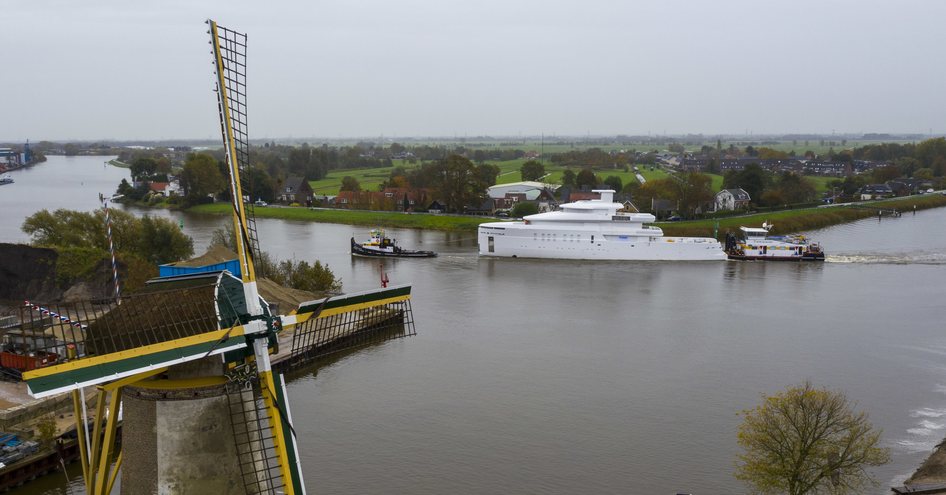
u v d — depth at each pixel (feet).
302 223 533.14
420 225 517.14
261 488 83.05
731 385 182.70
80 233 302.04
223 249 253.24
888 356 209.36
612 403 169.07
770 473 123.75
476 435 150.71
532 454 142.51
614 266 366.02
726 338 227.20
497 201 606.55
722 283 321.73
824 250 414.82
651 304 276.62
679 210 543.39
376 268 352.28
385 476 133.69
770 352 212.23
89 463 92.12
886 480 134.82
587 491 128.98
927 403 173.06
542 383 182.19
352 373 188.65
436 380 183.73
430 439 148.77
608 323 245.04
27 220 300.81
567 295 292.20
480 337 225.15
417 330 232.73
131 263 273.33
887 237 466.70
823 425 131.54
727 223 492.13
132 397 79.36
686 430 154.20
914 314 261.44
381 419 158.61
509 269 353.92
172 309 80.43
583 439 149.28
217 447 79.66
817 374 192.65
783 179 651.25
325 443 146.82
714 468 137.80
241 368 80.79
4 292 265.54
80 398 95.71
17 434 143.84
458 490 128.88
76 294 260.62
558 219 383.45
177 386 77.71
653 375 189.67
